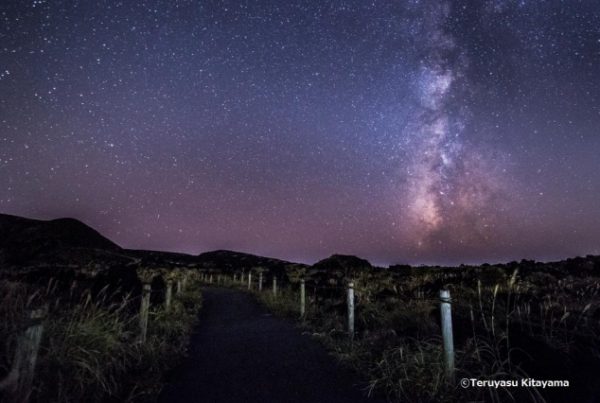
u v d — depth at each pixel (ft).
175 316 29.07
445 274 49.29
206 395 14.06
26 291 18.02
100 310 17.79
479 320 19.75
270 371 17.10
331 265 79.51
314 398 13.71
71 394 11.73
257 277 86.12
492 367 13.76
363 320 25.99
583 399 11.86
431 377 13.94
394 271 64.34
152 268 73.97
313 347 21.81
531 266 49.03
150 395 13.67
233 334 26.27
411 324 22.93
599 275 42.57
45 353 12.91
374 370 16.05
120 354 15.71
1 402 8.71
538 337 16.28
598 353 14.49
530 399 12.30
